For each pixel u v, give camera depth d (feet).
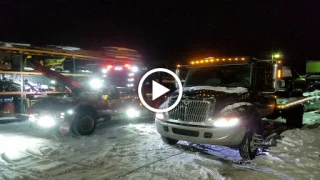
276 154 21.62
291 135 26.99
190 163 19.10
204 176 16.75
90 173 17.47
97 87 32.86
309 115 44.60
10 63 32.04
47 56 34.50
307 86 47.42
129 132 29.60
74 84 31.55
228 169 18.38
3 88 31.09
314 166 18.88
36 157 20.57
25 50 31.45
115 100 32.22
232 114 19.62
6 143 24.52
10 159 19.97
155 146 23.76
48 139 26.27
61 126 27.09
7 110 31.45
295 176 17.10
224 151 22.45
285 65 34.99
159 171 17.72
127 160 19.92
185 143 24.67
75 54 35.27
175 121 21.11
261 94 23.65
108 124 34.60
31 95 32.63
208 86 23.63
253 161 20.02
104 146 23.71
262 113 23.98
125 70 36.65
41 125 27.63
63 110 26.81
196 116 20.20
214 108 19.86
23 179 16.40
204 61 24.93
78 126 27.35
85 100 28.84
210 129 19.35
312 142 25.23
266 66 23.57
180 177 16.79
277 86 22.88
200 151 22.39
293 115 32.68
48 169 17.83
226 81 23.77
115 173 17.42
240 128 19.47
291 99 30.09
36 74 33.04
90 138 26.78
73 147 23.35
